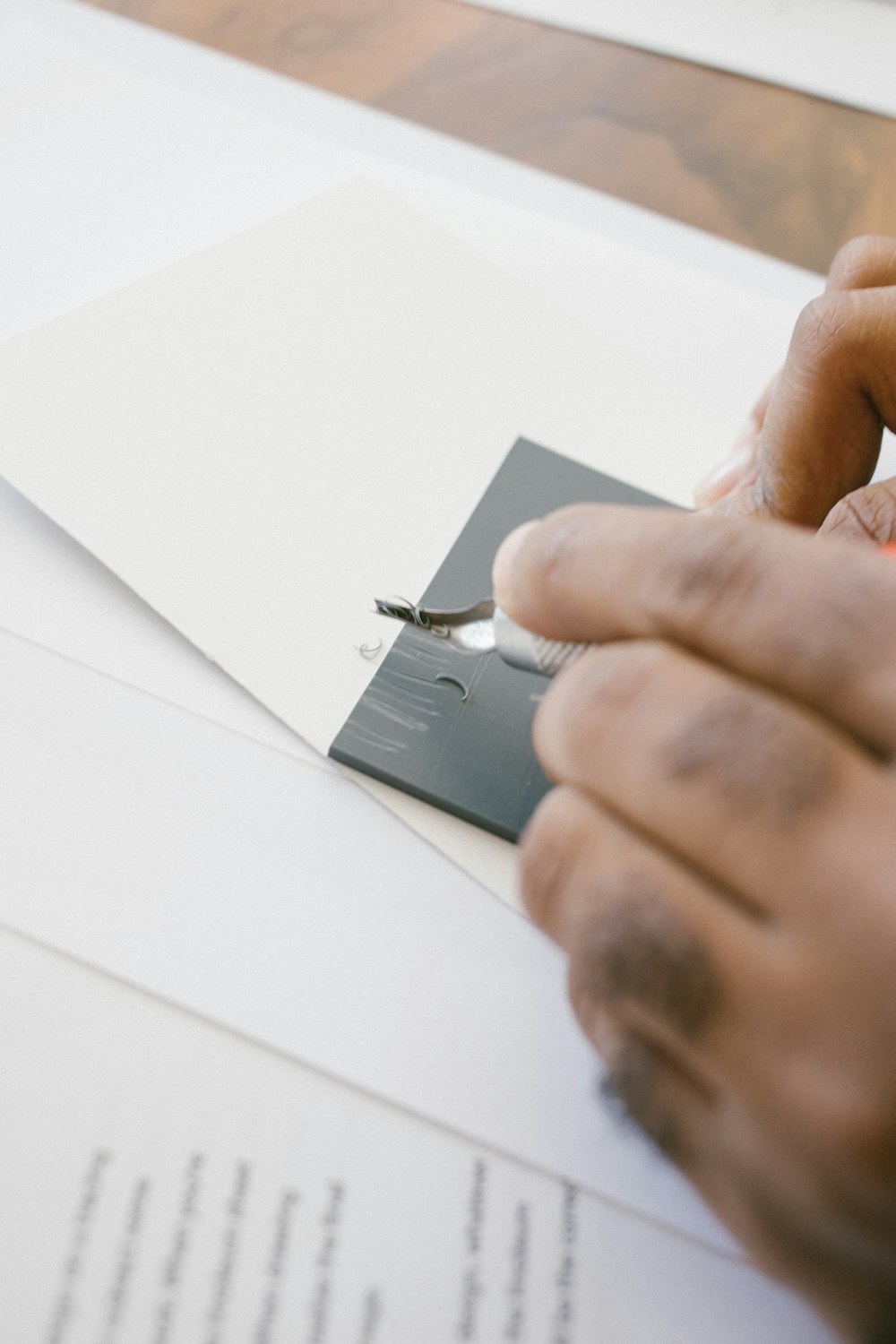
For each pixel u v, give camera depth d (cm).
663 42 82
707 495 53
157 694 43
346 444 52
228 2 80
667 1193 32
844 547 26
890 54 82
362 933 37
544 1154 33
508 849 40
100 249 62
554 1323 30
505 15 83
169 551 46
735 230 70
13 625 44
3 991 34
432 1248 31
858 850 22
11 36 73
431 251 62
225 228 65
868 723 24
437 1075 34
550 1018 36
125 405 51
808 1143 22
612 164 73
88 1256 30
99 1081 33
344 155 71
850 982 22
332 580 47
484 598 47
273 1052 34
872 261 51
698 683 25
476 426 54
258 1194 31
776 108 79
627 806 24
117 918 36
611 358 59
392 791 41
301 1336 29
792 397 46
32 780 39
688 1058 24
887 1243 24
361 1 82
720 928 23
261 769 41
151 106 71
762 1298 31
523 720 43
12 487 48
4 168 65
